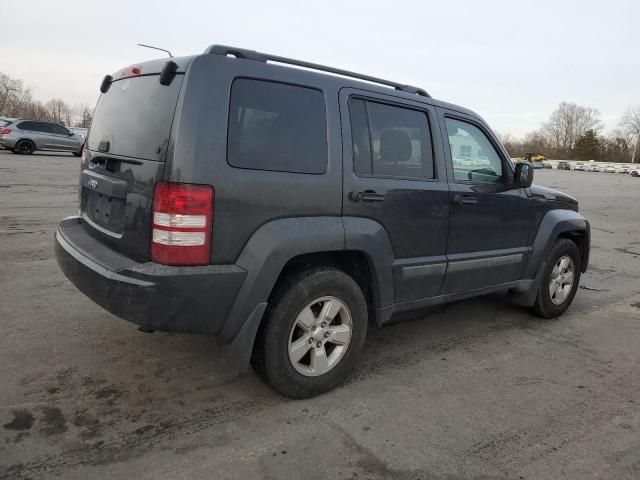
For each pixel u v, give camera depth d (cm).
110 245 317
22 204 1001
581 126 11088
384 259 351
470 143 425
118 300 279
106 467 253
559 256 507
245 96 292
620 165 7725
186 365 366
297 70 319
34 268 580
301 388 324
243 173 285
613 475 268
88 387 329
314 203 313
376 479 256
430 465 270
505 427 310
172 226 271
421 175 381
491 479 261
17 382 329
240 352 299
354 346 345
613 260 843
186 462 261
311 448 279
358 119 343
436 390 354
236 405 318
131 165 298
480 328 485
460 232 406
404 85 393
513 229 457
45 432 278
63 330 414
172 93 285
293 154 307
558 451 288
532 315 530
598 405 344
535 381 377
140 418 297
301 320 317
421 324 488
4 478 241
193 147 271
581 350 442
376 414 317
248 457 268
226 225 282
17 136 2231
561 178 3909
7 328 412
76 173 1623
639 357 432
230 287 287
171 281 271
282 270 320
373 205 342
